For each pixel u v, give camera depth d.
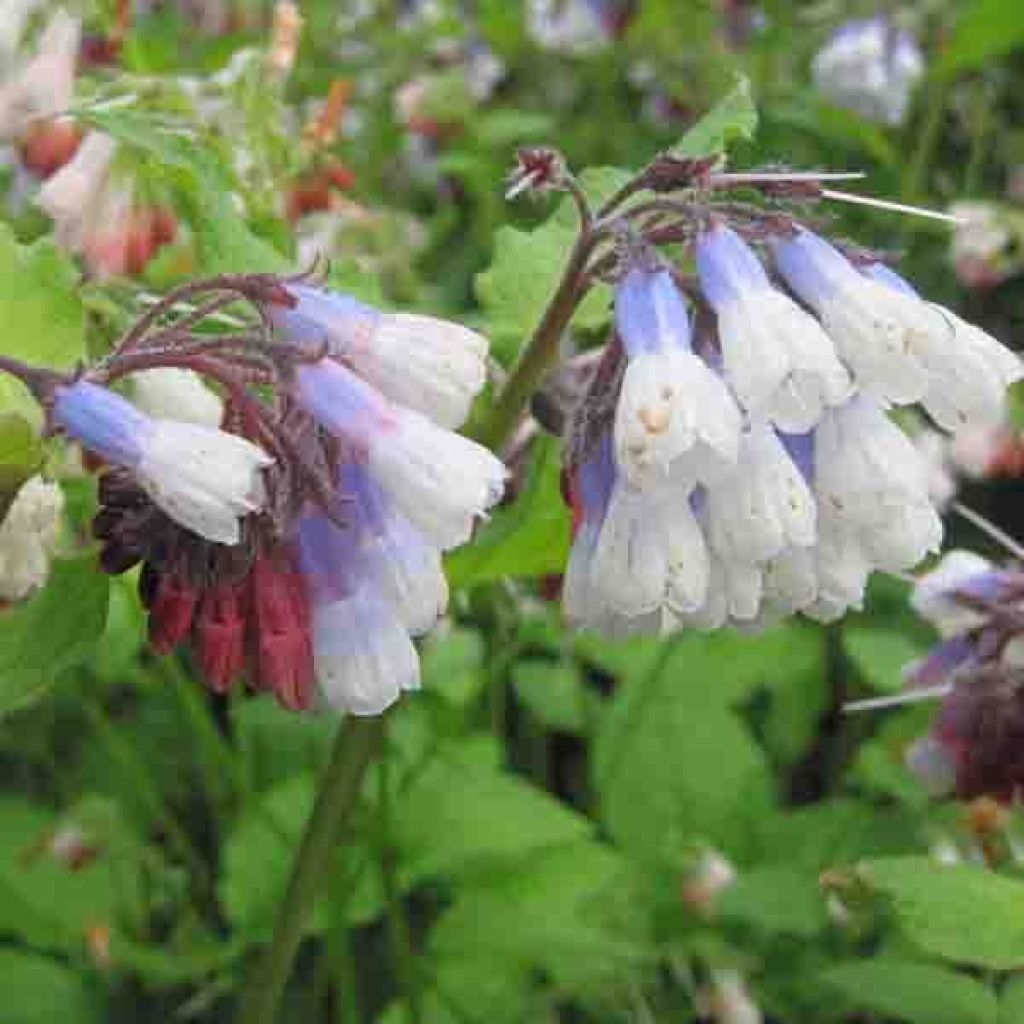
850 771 0.25
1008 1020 0.16
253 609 0.12
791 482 0.12
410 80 0.39
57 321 0.14
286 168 0.21
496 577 0.17
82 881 0.24
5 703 0.13
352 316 0.12
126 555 0.12
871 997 0.16
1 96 0.19
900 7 0.36
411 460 0.11
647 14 0.40
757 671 0.26
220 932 0.25
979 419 0.12
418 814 0.23
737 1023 0.21
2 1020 0.23
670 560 0.12
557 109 0.42
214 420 0.15
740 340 0.12
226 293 0.13
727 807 0.24
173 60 0.35
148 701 0.27
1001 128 0.39
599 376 0.13
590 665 0.29
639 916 0.22
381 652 0.12
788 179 0.13
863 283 0.12
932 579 0.17
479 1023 0.21
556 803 0.23
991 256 0.31
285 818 0.23
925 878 0.14
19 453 0.12
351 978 0.22
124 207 0.19
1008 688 0.17
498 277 0.18
